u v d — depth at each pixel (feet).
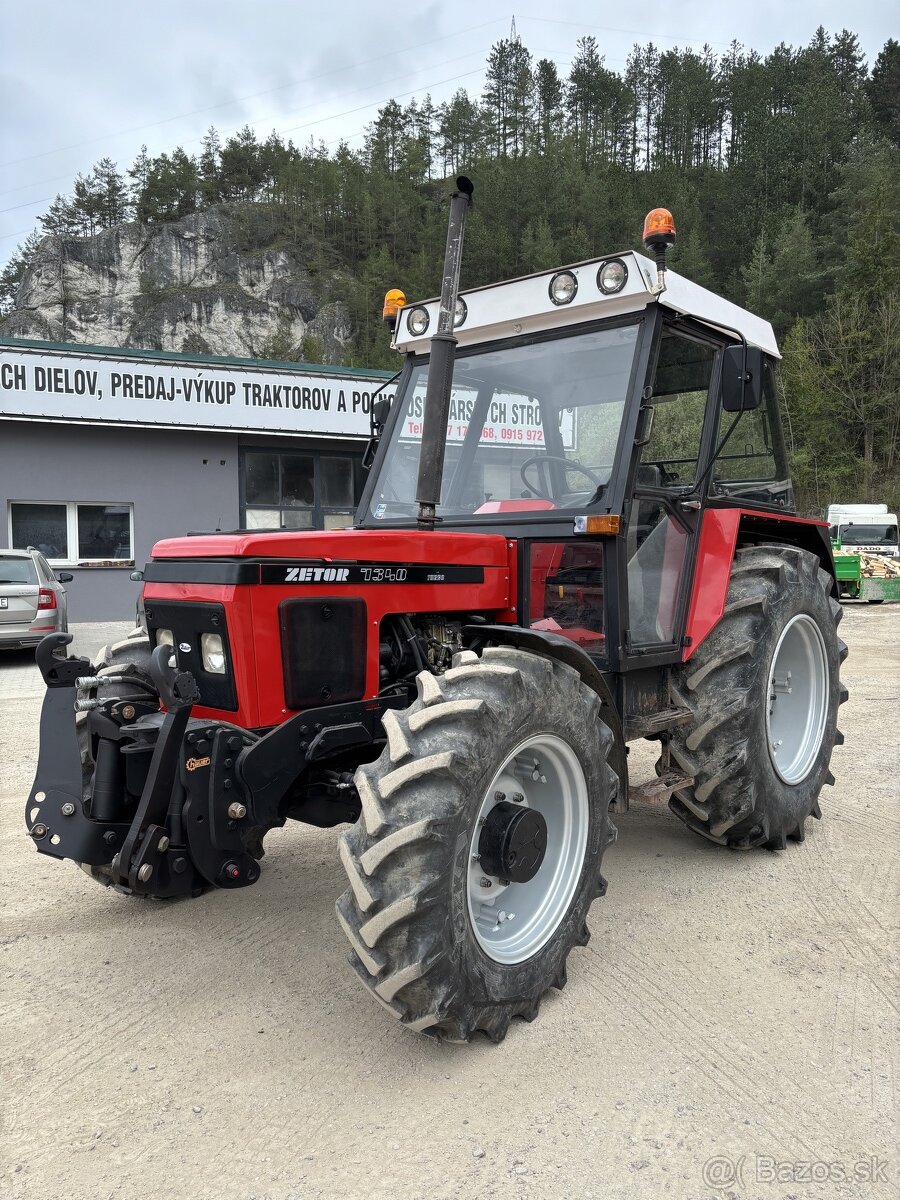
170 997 9.25
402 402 12.87
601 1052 8.16
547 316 11.37
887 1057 8.04
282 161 480.23
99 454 47.55
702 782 11.94
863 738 20.63
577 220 272.10
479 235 255.09
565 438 11.19
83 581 47.91
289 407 50.39
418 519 10.23
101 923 11.11
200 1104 7.45
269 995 9.29
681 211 239.91
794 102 329.52
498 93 411.95
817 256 185.78
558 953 8.93
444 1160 6.72
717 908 11.32
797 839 13.73
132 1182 6.53
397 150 447.83
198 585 8.94
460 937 7.68
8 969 9.89
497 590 10.87
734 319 12.55
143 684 10.77
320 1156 6.79
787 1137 6.96
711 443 12.26
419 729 7.87
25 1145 6.95
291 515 52.47
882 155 203.51
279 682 8.87
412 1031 8.54
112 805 8.91
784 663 14.07
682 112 358.64
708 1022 8.65
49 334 395.75
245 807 8.51
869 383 137.69
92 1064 8.04
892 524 73.92
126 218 461.37
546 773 9.31
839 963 9.84
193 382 48.08
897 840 13.84
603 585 10.69
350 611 9.32
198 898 11.88
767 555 13.11
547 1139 6.95
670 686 12.22
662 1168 6.61
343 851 7.73
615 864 12.92
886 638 41.29
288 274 406.82
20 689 28.81
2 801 16.28
